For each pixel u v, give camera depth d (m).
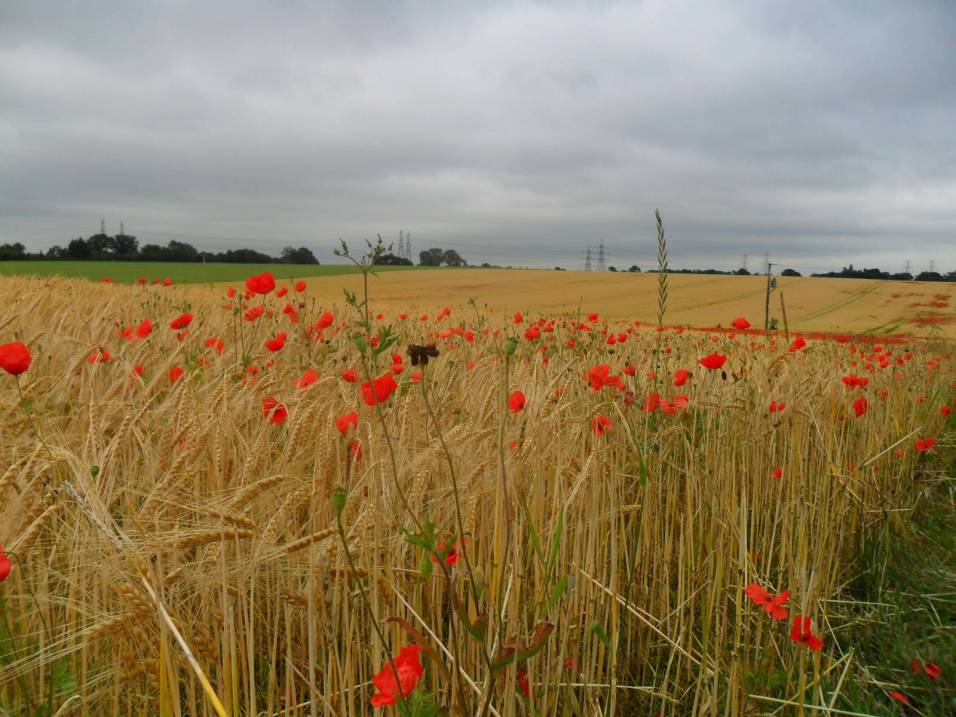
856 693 2.82
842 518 4.03
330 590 2.04
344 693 2.01
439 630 2.30
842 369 6.98
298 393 2.74
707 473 3.47
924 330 32.03
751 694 2.67
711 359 3.69
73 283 14.09
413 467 2.33
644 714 2.88
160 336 5.48
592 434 3.12
